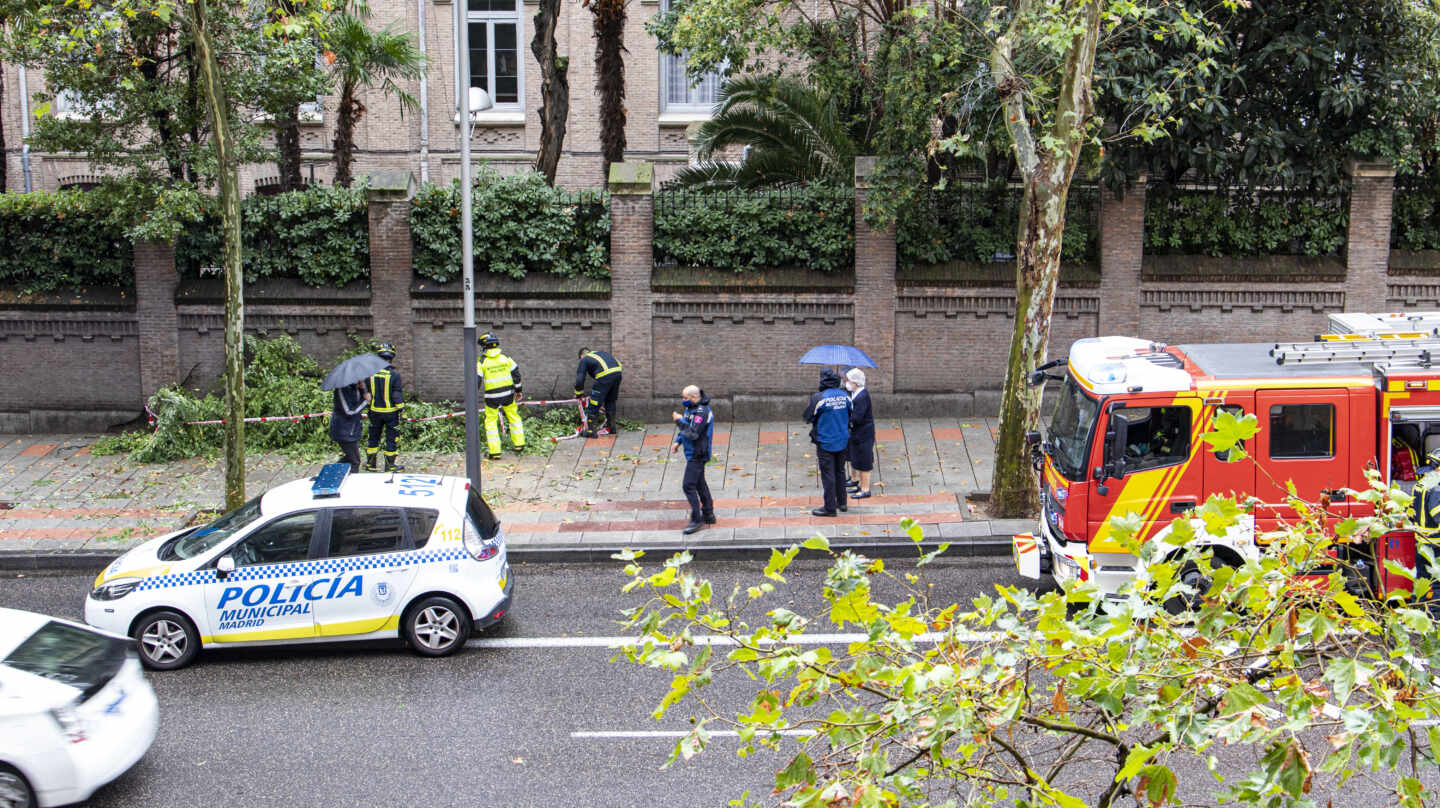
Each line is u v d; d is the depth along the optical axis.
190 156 16.70
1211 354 11.60
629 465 16.66
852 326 18.47
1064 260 18.45
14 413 18.66
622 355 18.61
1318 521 4.40
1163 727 3.83
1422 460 10.69
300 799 8.27
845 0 20.12
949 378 18.56
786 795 7.60
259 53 16.72
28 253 18.55
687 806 8.09
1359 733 3.33
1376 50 16.62
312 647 11.15
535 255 18.44
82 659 8.30
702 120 25.84
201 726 9.45
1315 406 10.66
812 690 4.46
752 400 18.62
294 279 18.72
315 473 16.52
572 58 25.92
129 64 16.55
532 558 13.57
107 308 18.47
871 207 17.05
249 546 10.66
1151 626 4.38
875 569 4.30
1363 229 18.02
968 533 13.70
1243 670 4.12
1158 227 18.34
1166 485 10.85
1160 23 13.73
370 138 25.86
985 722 3.98
